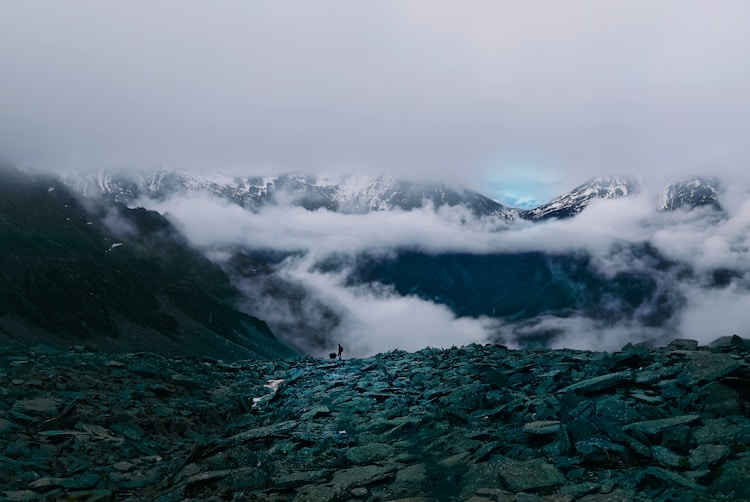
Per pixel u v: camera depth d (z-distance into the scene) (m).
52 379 23.91
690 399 13.06
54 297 127.62
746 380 13.23
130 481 14.27
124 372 28.58
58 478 13.79
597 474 10.51
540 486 10.36
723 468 9.39
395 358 38.84
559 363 23.11
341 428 18.62
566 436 12.13
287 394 28.42
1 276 124.38
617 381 15.75
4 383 22.05
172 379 29.69
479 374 24.42
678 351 20.23
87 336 124.94
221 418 24.62
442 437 15.33
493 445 12.90
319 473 13.21
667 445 11.03
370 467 13.30
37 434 16.80
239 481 13.01
